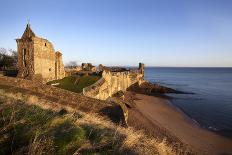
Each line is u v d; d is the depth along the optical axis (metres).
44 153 5.64
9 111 7.91
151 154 7.38
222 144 24.78
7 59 56.69
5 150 5.74
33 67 31.31
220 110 44.03
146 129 26.14
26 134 6.39
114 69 77.88
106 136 7.59
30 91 22.66
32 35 33.69
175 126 30.45
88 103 20.95
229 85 97.81
